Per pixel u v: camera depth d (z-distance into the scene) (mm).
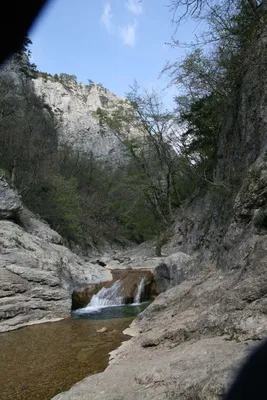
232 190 9250
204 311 5633
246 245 6391
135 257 22641
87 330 9445
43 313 10789
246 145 9164
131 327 8898
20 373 6383
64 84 75875
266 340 3652
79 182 41750
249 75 9609
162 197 29125
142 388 3934
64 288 11859
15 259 11562
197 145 22125
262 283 4945
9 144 25875
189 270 10203
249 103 9344
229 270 6785
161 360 4758
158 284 12188
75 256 16422
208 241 10531
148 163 28750
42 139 30891
